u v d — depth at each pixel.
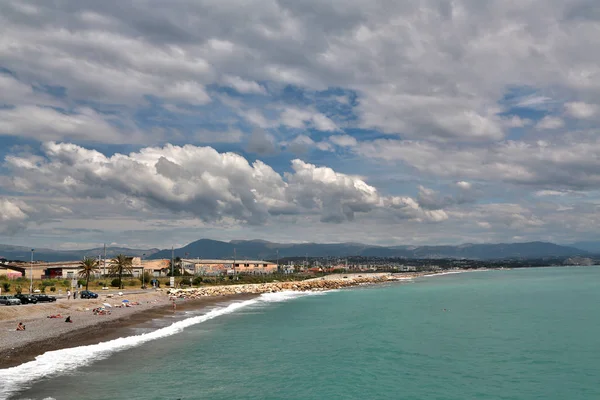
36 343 49.69
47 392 34.19
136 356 46.97
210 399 35.12
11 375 38.06
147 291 125.06
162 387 37.19
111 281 147.75
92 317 71.94
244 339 60.84
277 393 37.34
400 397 37.31
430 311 99.75
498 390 39.44
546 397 37.75
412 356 52.06
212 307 103.50
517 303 116.69
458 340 62.31
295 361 48.56
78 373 39.47
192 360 46.81
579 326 74.75
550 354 53.22
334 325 76.31
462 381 41.94
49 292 112.62
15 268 146.62
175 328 67.62
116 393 34.91
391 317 88.56
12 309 69.44
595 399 37.25
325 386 39.62
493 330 71.25
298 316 89.00
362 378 42.47
